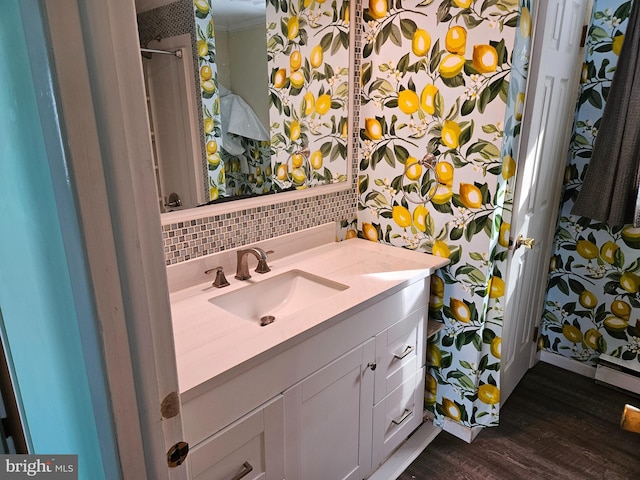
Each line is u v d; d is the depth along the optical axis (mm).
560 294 2393
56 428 778
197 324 1207
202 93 1404
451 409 1928
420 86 1695
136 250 527
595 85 2068
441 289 1832
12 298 776
